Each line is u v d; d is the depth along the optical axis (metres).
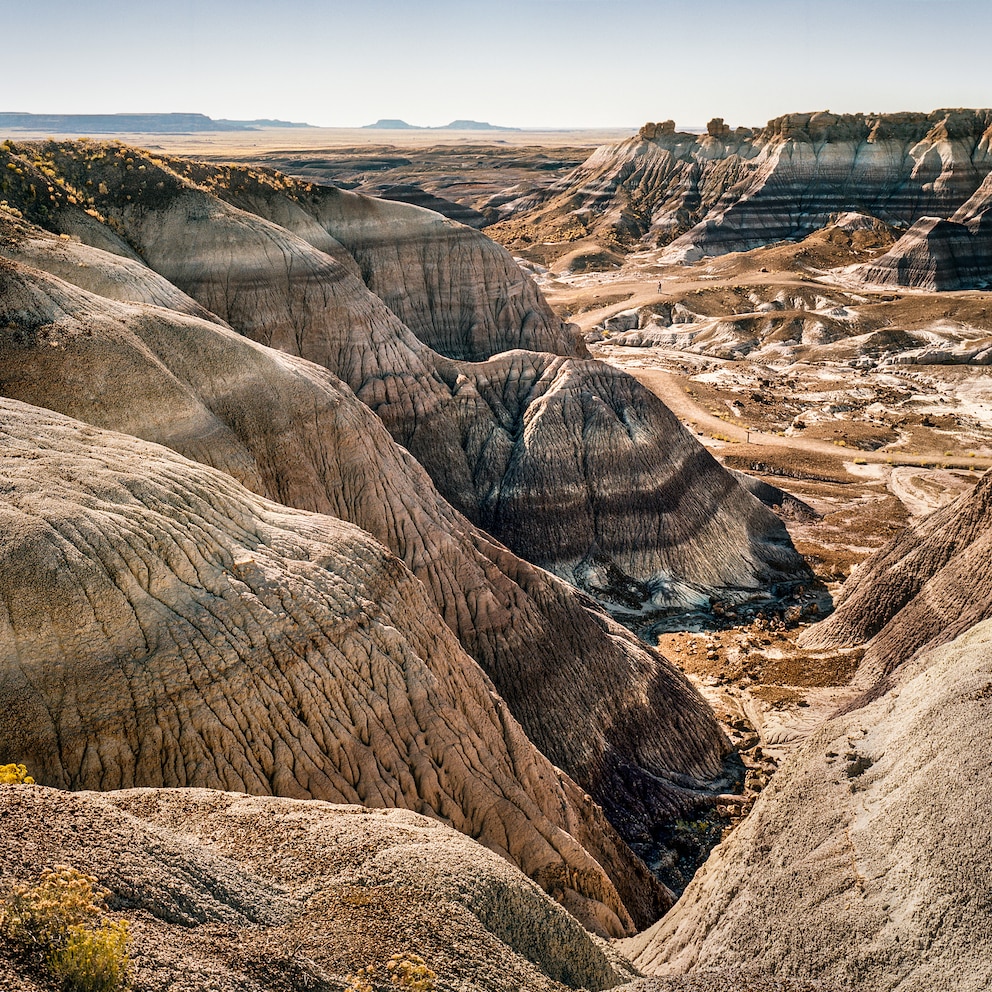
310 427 35.09
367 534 27.41
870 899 18.84
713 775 37.75
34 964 9.84
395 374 54.50
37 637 18.19
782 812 23.11
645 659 39.81
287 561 23.64
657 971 21.38
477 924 15.01
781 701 42.59
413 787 22.56
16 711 17.56
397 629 24.95
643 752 36.75
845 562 60.22
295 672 21.42
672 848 33.12
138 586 19.95
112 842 12.48
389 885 15.00
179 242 51.31
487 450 56.56
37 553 18.67
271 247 52.59
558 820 26.80
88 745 18.08
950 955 16.58
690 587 55.09
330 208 67.44
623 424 58.41
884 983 17.11
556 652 36.28
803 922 19.45
